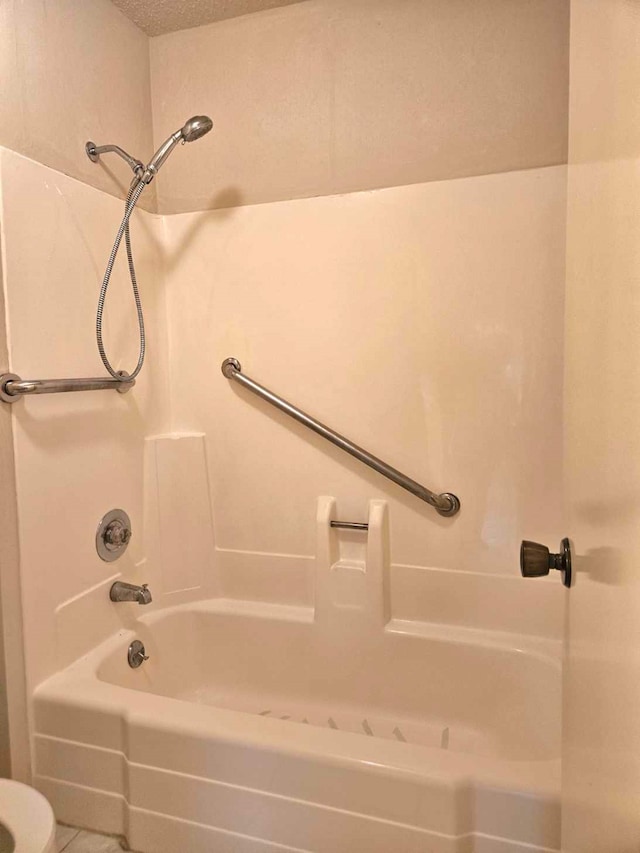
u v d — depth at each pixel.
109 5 1.42
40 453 1.19
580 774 0.56
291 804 0.97
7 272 1.10
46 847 0.71
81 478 1.31
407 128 1.39
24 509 1.14
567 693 0.73
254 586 1.63
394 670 1.44
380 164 1.42
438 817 0.89
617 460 0.39
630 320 0.35
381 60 1.40
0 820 0.76
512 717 1.32
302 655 1.53
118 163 1.44
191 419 1.65
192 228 1.61
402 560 1.48
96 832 1.13
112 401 1.42
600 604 0.46
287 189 1.51
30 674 1.15
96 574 1.36
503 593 1.40
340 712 1.49
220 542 1.66
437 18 1.35
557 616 1.35
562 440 1.33
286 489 1.58
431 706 1.41
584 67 0.59
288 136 1.49
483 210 1.34
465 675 1.38
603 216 0.46
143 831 1.08
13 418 1.12
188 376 1.64
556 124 1.28
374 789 0.92
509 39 1.30
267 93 1.50
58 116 1.24
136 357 1.51
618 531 0.38
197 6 1.46
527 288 1.33
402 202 1.41
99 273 1.37
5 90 1.10
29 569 1.15
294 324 1.53
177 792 1.05
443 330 1.40
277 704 1.54
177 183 1.61
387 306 1.44
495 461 1.39
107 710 1.11
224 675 1.60
